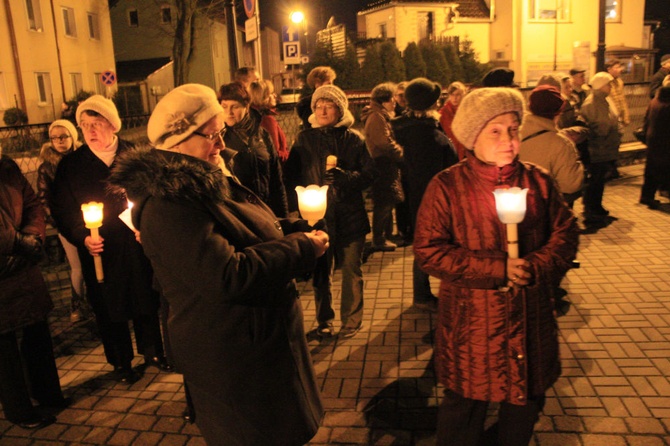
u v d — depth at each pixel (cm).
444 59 2364
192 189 193
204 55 4047
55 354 450
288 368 218
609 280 529
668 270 547
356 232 432
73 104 2677
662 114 733
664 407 328
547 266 230
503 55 3173
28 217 344
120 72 3891
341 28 2131
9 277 328
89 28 3244
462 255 233
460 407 250
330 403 351
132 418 355
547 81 650
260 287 196
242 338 206
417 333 443
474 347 235
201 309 203
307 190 249
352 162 431
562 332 429
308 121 490
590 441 301
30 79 2712
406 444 310
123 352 394
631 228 688
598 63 1161
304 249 210
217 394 209
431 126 469
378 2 3122
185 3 2595
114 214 366
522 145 420
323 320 440
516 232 222
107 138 369
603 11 1138
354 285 438
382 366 394
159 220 193
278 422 215
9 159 342
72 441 335
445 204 241
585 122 697
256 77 577
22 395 342
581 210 789
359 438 316
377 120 614
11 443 335
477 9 3216
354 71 1962
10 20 2581
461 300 238
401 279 566
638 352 393
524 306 230
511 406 246
